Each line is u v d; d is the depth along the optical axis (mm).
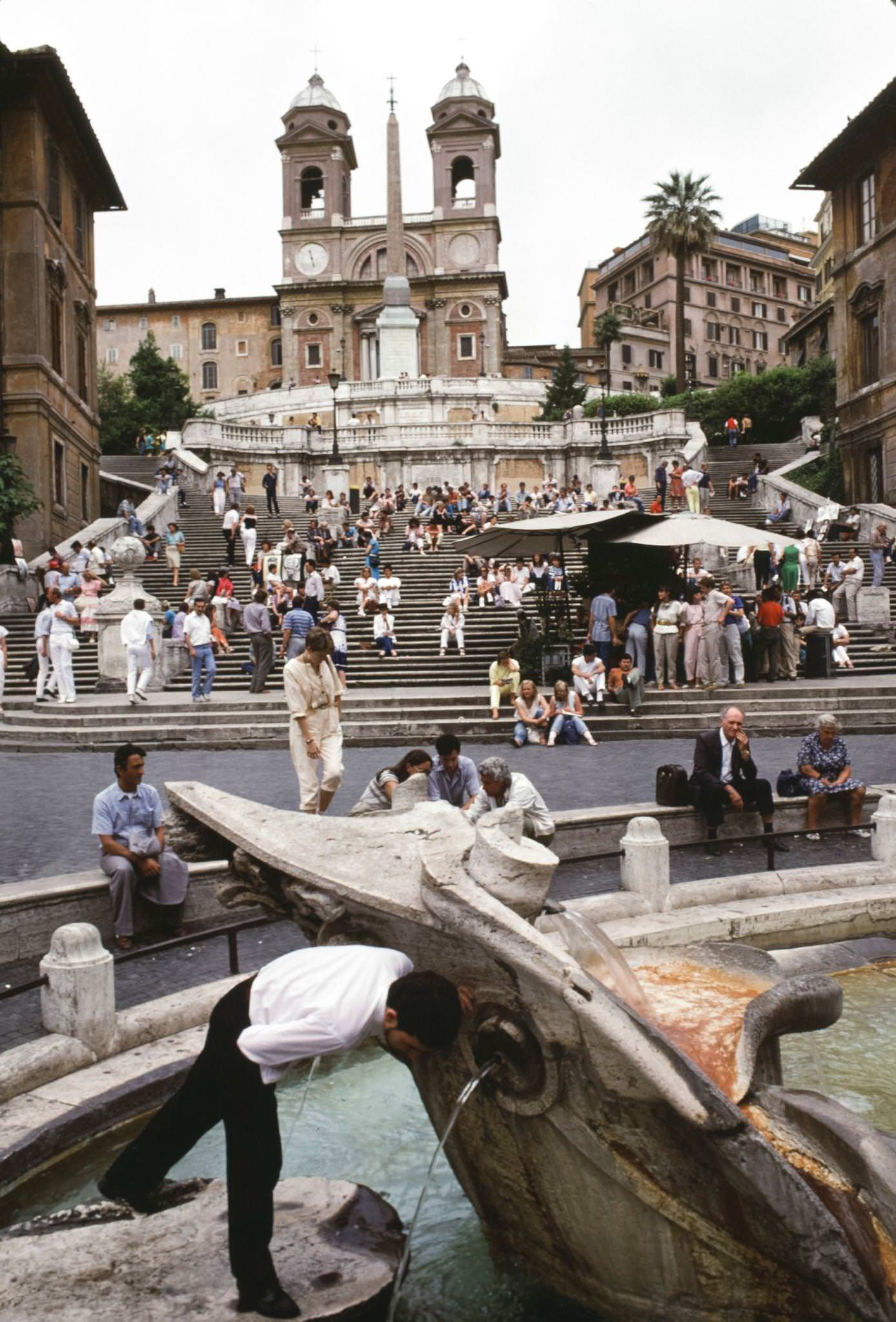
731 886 7852
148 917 7215
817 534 31328
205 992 5816
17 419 32094
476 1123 3416
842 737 15586
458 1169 3613
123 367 92062
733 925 7332
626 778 12500
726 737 9477
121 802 7086
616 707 16719
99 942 5316
